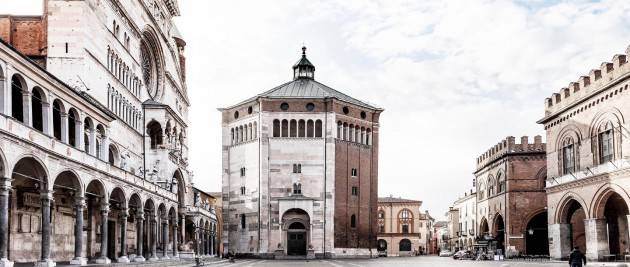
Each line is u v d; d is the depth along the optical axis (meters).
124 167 74.94
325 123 122.81
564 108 78.56
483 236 118.81
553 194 82.38
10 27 69.25
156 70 95.44
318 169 121.88
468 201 151.75
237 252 124.19
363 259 117.00
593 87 71.56
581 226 100.31
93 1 68.62
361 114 129.12
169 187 86.56
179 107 108.00
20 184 53.69
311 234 120.06
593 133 71.56
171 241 90.19
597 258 69.94
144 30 89.31
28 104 44.44
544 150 106.94
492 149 120.19
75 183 51.44
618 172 64.75
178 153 93.25
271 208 120.94
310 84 132.25
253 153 123.56
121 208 63.38
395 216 198.25
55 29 66.12
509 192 108.19
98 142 61.06
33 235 57.12
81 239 52.00
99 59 70.06
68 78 65.38
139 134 86.06
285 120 123.12
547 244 108.31
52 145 46.56
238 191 126.06
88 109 56.06
